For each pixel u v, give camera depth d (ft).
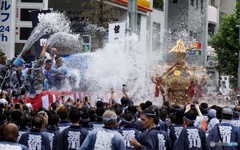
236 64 204.85
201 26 250.37
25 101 68.08
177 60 97.71
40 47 94.53
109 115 39.06
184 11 233.55
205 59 248.32
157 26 208.54
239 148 49.73
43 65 78.18
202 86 102.37
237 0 206.08
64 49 113.80
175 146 46.24
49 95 72.02
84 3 150.71
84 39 118.11
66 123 47.44
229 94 147.84
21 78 74.02
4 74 74.59
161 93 97.30
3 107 57.06
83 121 47.01
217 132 49.78
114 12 159.94
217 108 56.24
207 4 255.70
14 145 35.83
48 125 46.37
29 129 44.65
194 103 55.83
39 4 127.03
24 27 127.03
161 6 211.00
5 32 124.77
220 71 208.54
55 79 79.41
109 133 38.86
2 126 36.91
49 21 96.63
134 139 42.88
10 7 124.77
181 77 96.43
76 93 77.92
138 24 182.09
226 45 205.26
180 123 48.78
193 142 46.03
